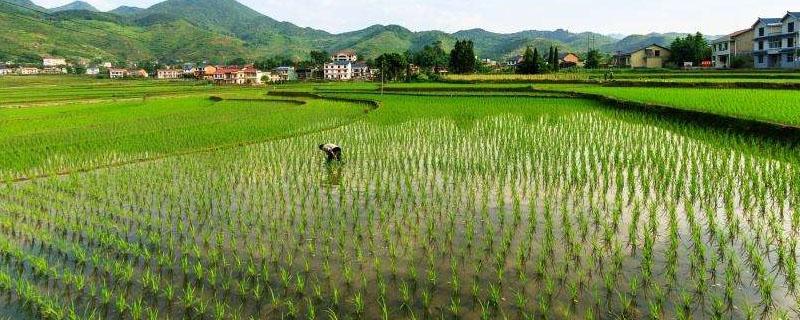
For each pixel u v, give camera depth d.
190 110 42.06
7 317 7.34
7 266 8.97
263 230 10.64
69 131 27.48
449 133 23.14
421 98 46.44
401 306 7.39
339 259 9.08
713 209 10.99
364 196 13.01
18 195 13.58
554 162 16.11
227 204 12.61
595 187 13.12
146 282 8.21
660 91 40.19
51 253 9.53
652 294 7.46
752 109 22.72
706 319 6.78
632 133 21.36
